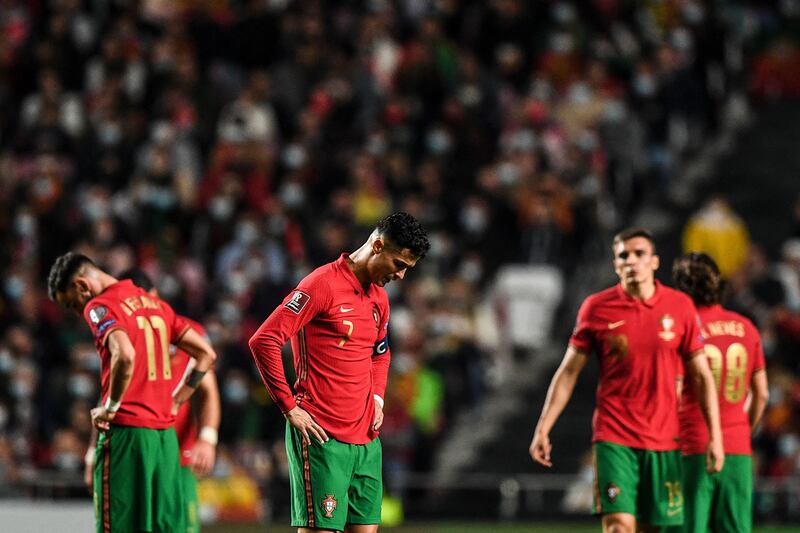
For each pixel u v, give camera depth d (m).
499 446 66.69
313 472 28.56
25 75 80.81
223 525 57.88
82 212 71.44
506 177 74.19
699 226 70.69
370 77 80.69
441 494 63.28
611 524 32.84
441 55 80.19
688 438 34.28
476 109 79.56
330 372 28.78
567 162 73.44
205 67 83.00
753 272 65.88
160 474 30.88
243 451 61.53
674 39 85.44
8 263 70.56
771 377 61.59
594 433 33.44
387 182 75.44
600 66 79.56
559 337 70.62
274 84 80.19
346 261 29.02
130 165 75.69
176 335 31.61
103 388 30.88
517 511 62.16
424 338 66.44
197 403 34.56
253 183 73.94
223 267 69.06
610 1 86.62
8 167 74.75
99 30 84.62
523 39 83.38
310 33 82.50
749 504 34.59
